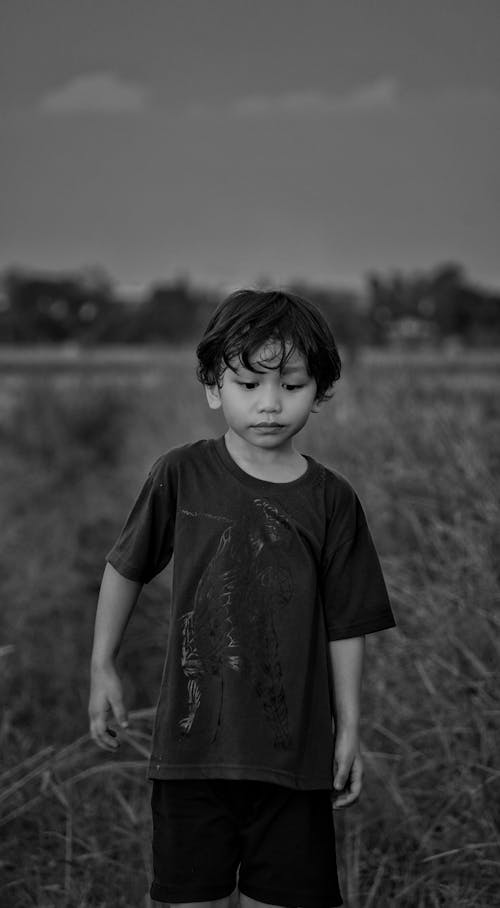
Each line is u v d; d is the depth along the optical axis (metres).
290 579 2.44
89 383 13.05
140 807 3.40
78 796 3.40
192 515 2.49
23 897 2.99
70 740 3.99
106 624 2.53
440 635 3.62
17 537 6.62
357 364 7.73
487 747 3.27
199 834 2.39
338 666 2.51
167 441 8.95
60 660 4.80
